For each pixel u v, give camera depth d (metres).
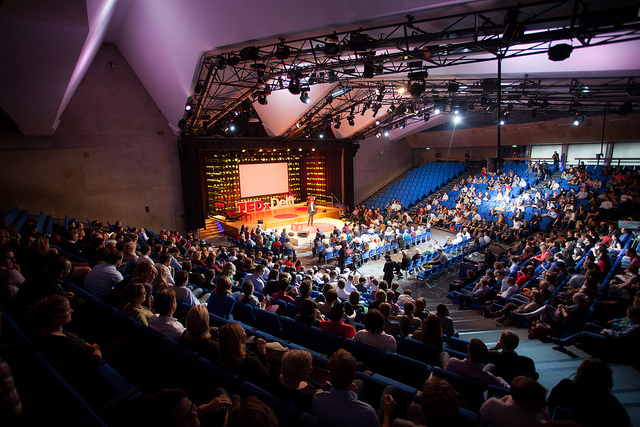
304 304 4.83
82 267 5.38
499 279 9.44
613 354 4.97
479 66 9.52
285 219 21.38
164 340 3.29
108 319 4.00
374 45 7.63
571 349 5.38
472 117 23.72
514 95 12.76
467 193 20.95
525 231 16.12
